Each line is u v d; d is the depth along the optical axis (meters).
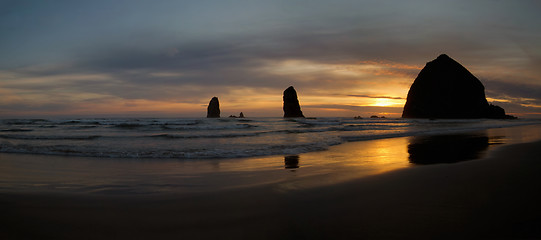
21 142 13.83
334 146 12.77
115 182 5.83
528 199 4.01
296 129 25.56
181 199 4.48
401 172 6.21
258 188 5.12
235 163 8.31
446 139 15.99
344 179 5.70
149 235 3.09
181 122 38.34
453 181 5.18
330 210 3.80
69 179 6.15
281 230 3.17
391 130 24.25
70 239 3.00
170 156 9.52
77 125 31.16
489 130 24.50
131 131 22.98
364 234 2.98
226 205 4.12
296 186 5.19
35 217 3.68
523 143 11.91
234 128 27.66
